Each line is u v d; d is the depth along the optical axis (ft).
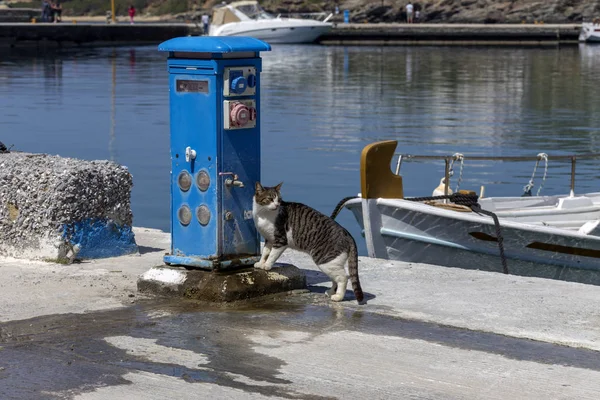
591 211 46.21
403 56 218.18
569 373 18.71
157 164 75.56
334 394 17.46
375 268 28.32
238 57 23.80
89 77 159.74
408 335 21.12
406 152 81.15
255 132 24.54
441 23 307.37
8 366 18.95
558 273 41.27
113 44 272.51
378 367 18.98
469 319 22.40
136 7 376.27
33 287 25.36
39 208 28.40
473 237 40.52
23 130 93.97
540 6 302.25
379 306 23.66
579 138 89.86
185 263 24.66
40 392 17.51
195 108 23.90
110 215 29.58
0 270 27.35
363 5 319.47
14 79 155.02
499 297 24.57
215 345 20.34
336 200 63.10
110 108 113.29
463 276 27.25
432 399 17.28
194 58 23.66
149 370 18.72
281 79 157.58
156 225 56.24
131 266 28.25
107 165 29.71
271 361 19.29
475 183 69.10
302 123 100.94
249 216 24.79
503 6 305.32
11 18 309.83
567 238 40.37
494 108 115.96
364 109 114.21
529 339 20.90
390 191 40.60
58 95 128.88
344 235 23.93
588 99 125.49
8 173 29.04
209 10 355.97
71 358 19.45
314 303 23.93
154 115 106.22
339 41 275.80
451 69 178.40
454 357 19.61
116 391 17.56
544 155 45.21
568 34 267.39
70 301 24.00
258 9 277.44
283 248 24.50
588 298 24.53
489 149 82.99
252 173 24.64
